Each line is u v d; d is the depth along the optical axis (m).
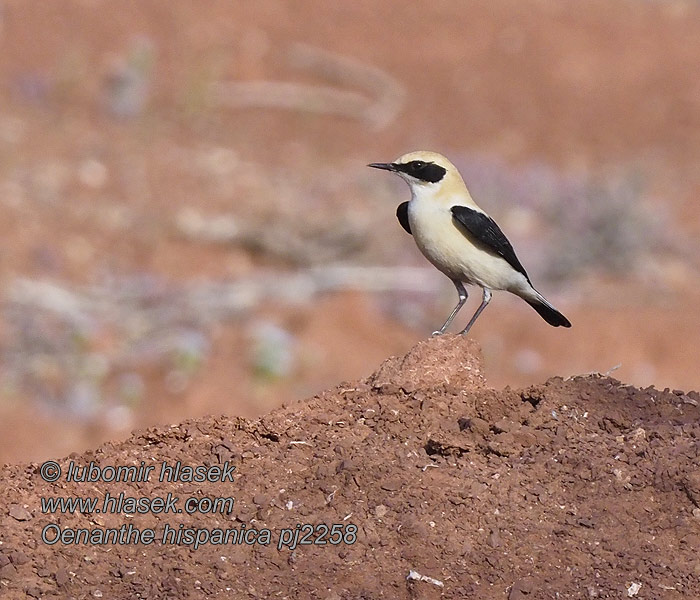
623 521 6.49
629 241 20.64
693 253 21.23
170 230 20.02
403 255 19.75
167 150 23.86
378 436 7.19
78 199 20.75
